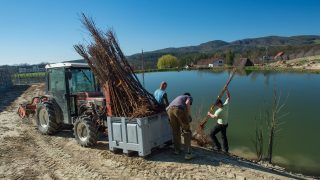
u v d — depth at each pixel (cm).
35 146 959
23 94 2688
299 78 4472
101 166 766
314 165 967
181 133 873
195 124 1061
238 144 1177
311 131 1358
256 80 4144
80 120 902
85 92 989
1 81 3158
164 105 849
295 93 2648
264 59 11625
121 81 809
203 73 6359
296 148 1131
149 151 780
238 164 772
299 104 2066
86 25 830
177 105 764
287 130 1387
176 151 814
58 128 1092
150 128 784
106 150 871
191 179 669
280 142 1208
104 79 819
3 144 988
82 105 972
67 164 795
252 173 709
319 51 12456
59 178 716
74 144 951
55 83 1038
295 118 1631
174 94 2639
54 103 1047
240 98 2386
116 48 844
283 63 9106
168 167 734
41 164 806
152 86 3381
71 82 1014
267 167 823
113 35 848
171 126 802
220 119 916
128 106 807
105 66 816
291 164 985
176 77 5084
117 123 805
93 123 891
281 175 741
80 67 1020
